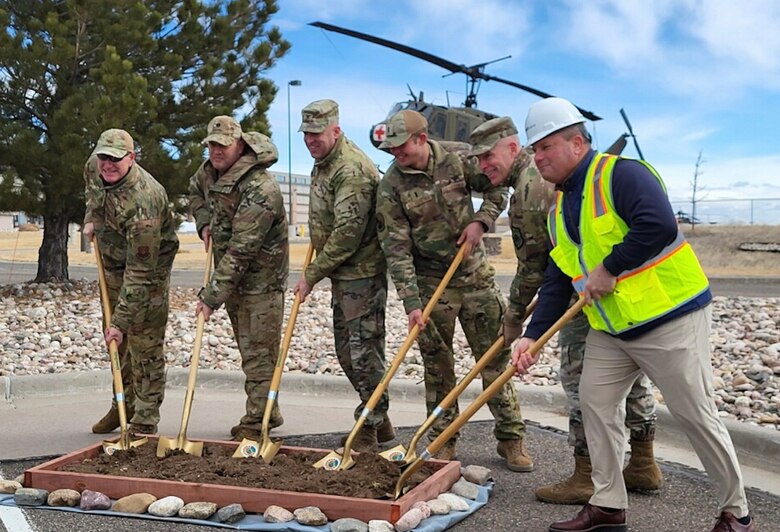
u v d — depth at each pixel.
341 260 4.78
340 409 6.35
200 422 5.93
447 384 4.85
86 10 11.38
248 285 5.14
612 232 3.40
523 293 4.13
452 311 4.71
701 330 3.39
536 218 4.02
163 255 5.24
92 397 6.75
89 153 11.21
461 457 4.98
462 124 21.48
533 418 5.97
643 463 4.22
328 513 3.68
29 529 3.63
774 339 8.06
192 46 12.79
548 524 3.79
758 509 3.99
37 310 10.52
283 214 5.12
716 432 3.38
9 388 6.68
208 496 3.84
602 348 3.59
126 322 4.89
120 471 4.16
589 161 3.49
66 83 11.77
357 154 4.89
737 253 24.33
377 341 5.00
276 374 4.65
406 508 3.68
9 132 11.25
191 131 12.69
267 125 12.83
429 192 4.57
